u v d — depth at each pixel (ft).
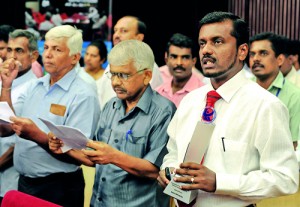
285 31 27.50
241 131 9.17
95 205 11.51
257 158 9.25
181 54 16.92
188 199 9.14
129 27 17.83
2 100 13.19
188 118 9.80
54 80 12.81
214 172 9.02
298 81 17.98
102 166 11.43
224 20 9.20
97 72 23.16
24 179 12.92
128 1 29.99
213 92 9.48
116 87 11.03
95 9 26.32
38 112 12.75
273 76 15.10
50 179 12.66
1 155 14.44
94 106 12.64
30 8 26.30
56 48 12.53
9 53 14.93
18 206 8.82
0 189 14.46
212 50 9.19
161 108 11.12
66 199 12.71
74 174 12.80
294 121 14.71
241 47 9.34
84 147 10.88
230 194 9.00
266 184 8.89
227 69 9.23
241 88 9.37
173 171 9.37
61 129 10.55
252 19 28.40
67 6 26.27
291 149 9.12
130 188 11.11
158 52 30.60
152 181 11.11
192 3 30.01
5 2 28.68
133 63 10.91
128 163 10.69
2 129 12.91
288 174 8.96
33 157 12.63
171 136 10.18
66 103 12.57
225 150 9.17
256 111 9.13
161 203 11.30
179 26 30.27
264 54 15.03
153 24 30.32
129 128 11.16
